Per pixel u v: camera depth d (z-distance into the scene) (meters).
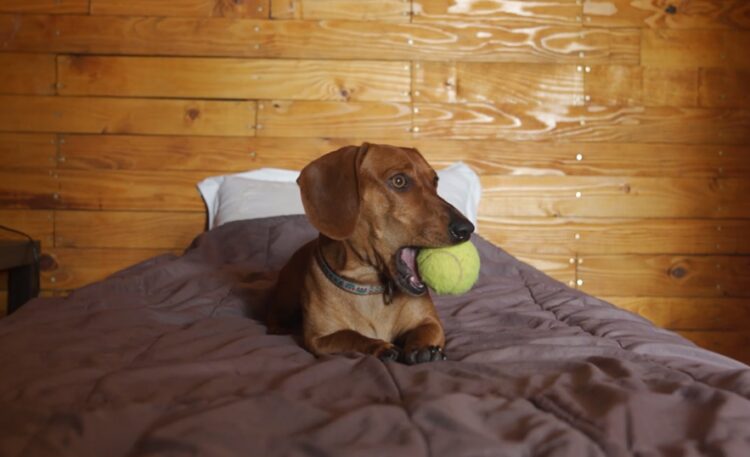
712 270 3.02
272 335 1.72
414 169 1.60
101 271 2.95
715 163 3.03
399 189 1.57
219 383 1.15
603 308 2.00
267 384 1.19
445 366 1.31
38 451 0.85
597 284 3.02
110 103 2.94
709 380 1.23
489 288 2.32
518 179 3.02
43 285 2.94
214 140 2.96
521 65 3.01
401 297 1.68
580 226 3.02
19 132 2.92
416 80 3.00
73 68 2.93
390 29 2.98
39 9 2.92
